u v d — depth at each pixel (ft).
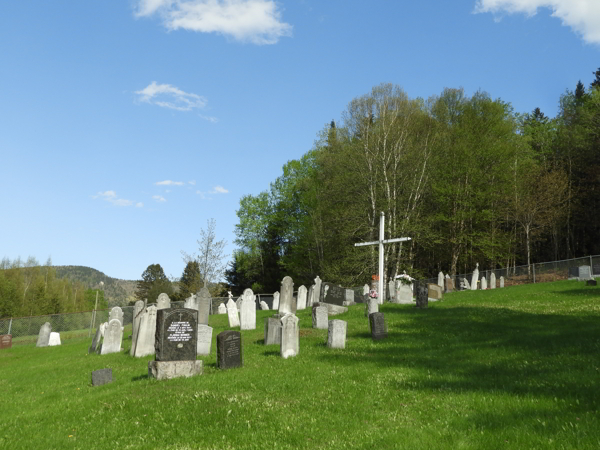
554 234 159.74
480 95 159.84
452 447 22.40
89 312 117.08
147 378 41.60
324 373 39.42
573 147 162.09
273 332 57.98
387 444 23.72
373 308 72.18
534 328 51.57
